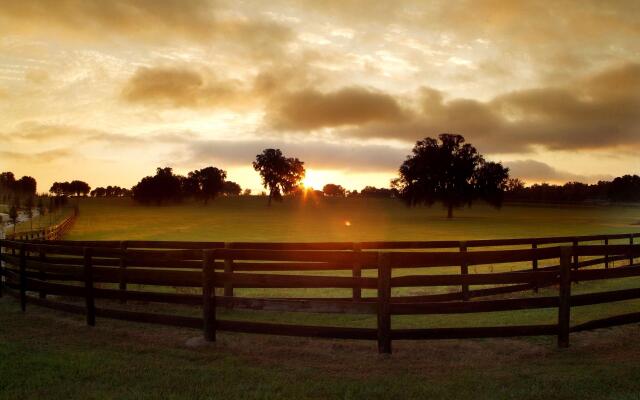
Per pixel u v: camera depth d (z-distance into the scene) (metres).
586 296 7.52
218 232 50.09
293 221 75.62
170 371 6.19
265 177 159.12
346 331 7.11
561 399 5.30
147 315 8.12
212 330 7.61
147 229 54.47
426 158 90.25
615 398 5.24
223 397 5.34
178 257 8.32
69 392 5.50
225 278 7.55
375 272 18.61
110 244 12.98
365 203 173.00
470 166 89.69
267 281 7.38
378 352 7.14
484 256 7.41
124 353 7.02
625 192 181.88
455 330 7.06
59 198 126.31
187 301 7.86
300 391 5.53
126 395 5.39
